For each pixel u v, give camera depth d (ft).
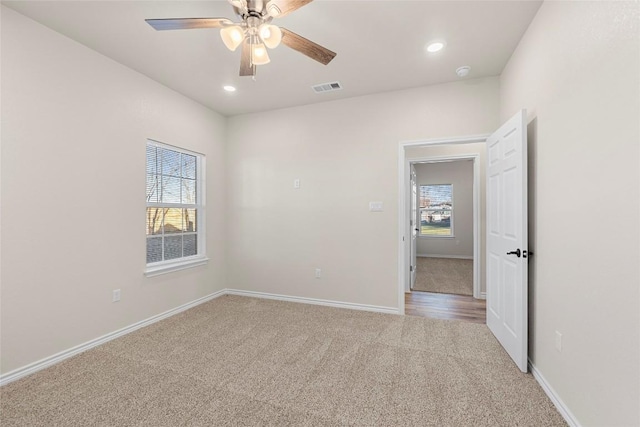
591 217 4.70
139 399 6.00
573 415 5.16
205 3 6.53
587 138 4.81
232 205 13.84
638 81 3.70
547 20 6.23
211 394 6.18
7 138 6.62
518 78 8.00
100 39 7.87
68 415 5.53
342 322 10.25
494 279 9.07
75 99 7.93
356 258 11.68
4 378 6.55
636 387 3.75
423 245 25.64
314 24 7.21
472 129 10.14
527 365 7.14
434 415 5.52
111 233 8.88
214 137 13.21
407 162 14.49
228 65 9.23
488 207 9.60
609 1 4.25
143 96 9.88
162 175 10.96
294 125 12.69
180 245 11.75
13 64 6.71
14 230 6.73
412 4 6.50
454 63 9.06
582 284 4.95
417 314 11.12
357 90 11.06
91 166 8.34
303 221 12.53
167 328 9.73
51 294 7.41
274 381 6.66
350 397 6.07
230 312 11.30
